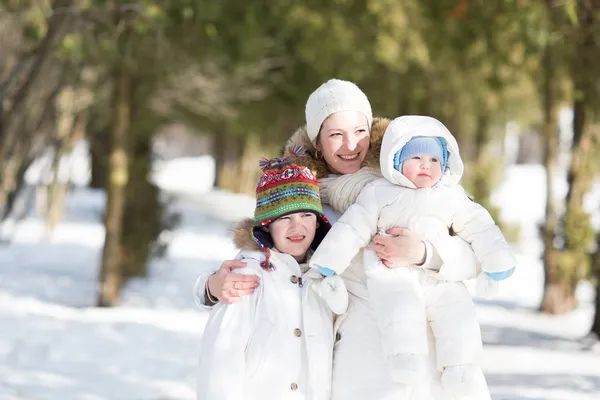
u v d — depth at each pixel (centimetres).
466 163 2988
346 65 1975
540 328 1609
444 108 2539
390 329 394
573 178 1856
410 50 1794
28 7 1156
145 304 1689
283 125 3017
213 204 3981
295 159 441
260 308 406
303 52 1978
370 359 402
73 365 1062
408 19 1750
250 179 4628
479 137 2886
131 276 1936
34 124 1388
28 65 1243
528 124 3189
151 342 1250
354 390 400
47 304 1570
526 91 2519
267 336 401
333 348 417
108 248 1645
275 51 2306
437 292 408
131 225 1927
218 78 1919
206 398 391
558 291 1853
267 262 414
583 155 1831
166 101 2016
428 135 414
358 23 1822
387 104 2303
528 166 6031
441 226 409
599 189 3594
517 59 1875
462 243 411
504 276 401
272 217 414
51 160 2430
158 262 2203
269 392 397
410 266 410
